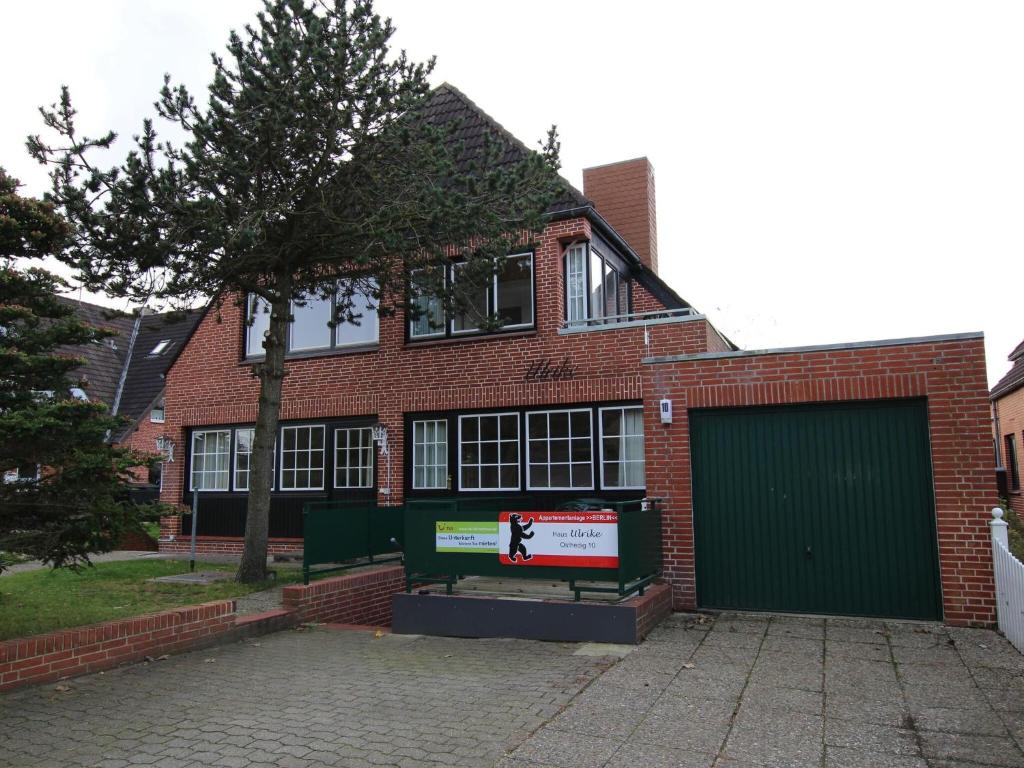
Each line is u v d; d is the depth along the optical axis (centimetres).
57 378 668
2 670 599
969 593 798
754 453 911
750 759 460
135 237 910
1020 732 498
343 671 673
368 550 1070
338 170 997
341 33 959
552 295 1266
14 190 674
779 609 884
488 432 1299
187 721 540
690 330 1173
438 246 1049
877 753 468
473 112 1508
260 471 1093
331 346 1464
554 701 573
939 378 830
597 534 791
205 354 1590
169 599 953
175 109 927
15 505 639
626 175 1748
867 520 859
